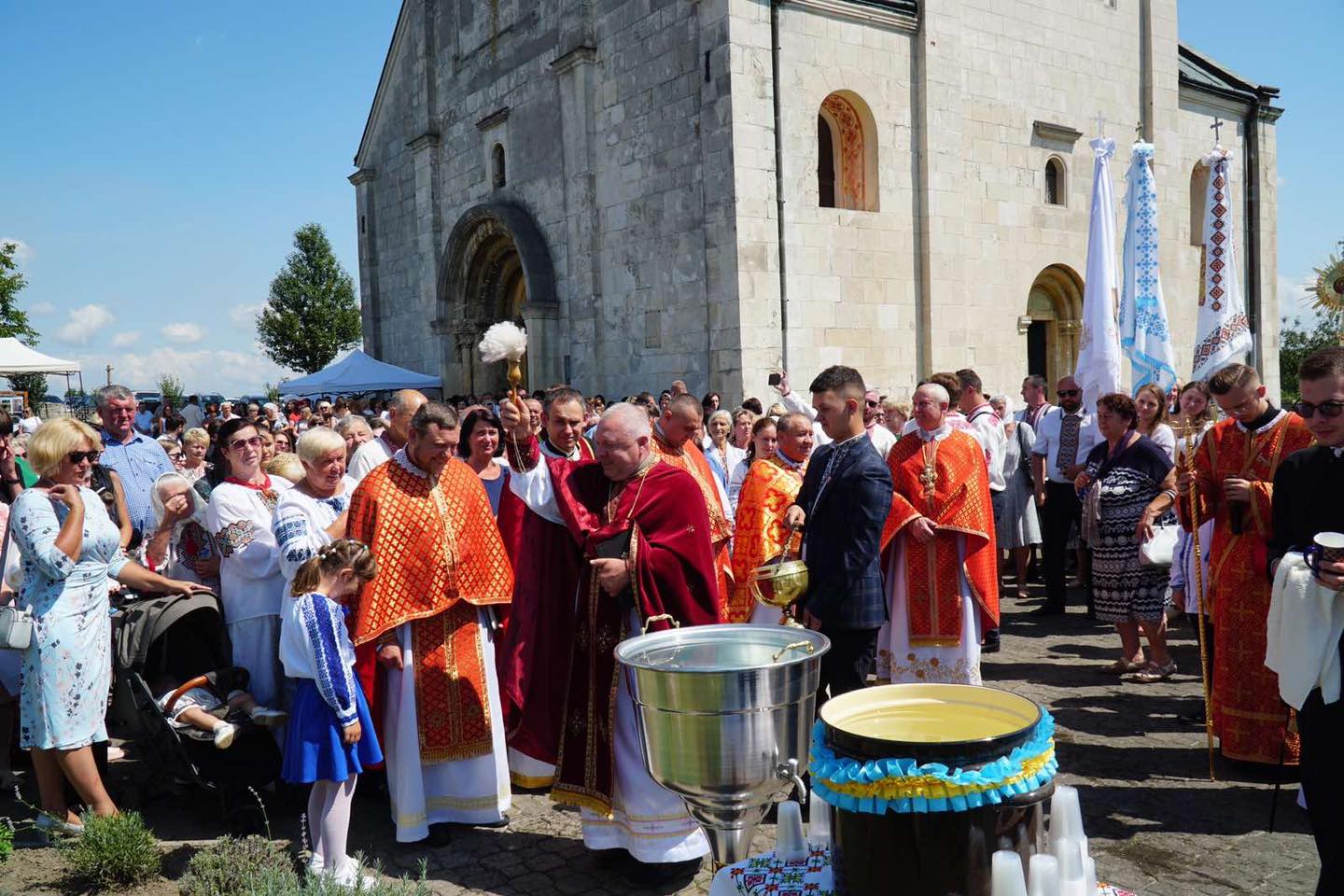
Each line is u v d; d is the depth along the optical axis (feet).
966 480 20.11
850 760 7.14
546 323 60.95
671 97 51.65
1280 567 11.46
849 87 51.78
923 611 20.40
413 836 15.79
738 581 19.43
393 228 82.53
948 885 6.73
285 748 15.66
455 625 16.52
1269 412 17.66
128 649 17.22
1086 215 63.87
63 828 16.52
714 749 9.24
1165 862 14.29
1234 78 76.54
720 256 48.96
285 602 15.17
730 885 8.44
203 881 13.94
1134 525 23.39
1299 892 13.34
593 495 15.43
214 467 29.04
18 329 107.24
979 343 57.93
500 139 66.54
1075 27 62.54
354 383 70.54
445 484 16.89
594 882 14.62
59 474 16.46
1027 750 6.94
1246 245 77.00
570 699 15.08
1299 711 11.61
